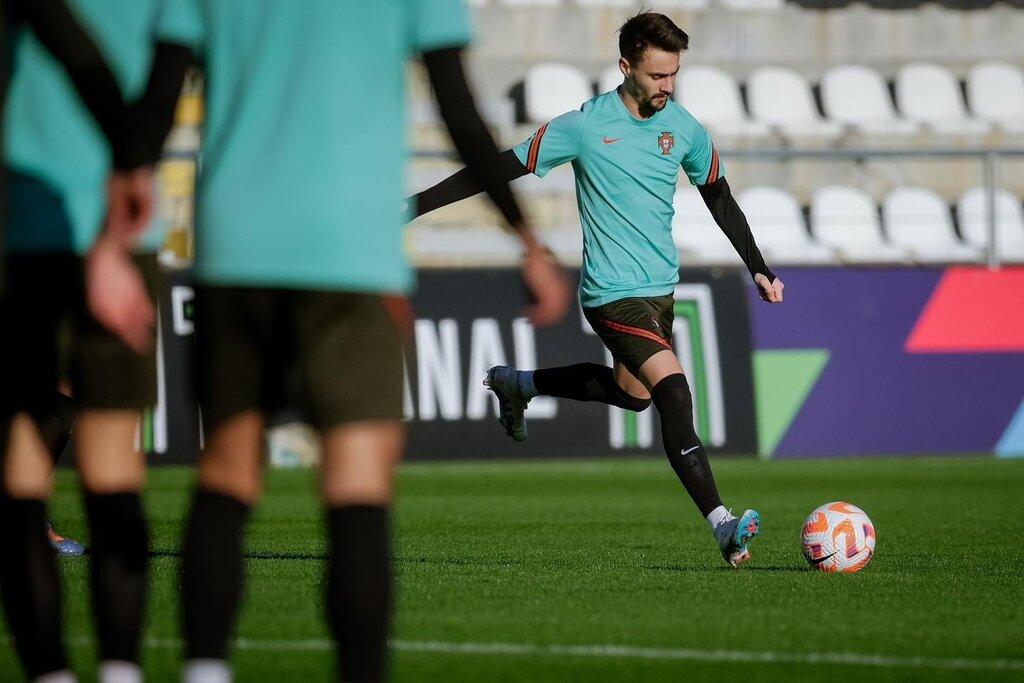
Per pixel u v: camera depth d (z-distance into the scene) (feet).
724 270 151.23
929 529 93.81
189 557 34.32
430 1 34.12
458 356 144.56
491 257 176.14
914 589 63.77
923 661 46.96
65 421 63.57
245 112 33.65
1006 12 215.10
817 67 209.67
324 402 33.73
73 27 32.71
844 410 152.56
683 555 77.51
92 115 33.01
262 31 33.78
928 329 154.92
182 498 114.21
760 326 150.92
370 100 33.91
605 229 72.13
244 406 34.32
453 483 129.08
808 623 54.08
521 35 203.62
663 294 72.43
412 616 55.01
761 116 200.44
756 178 191.31
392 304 34.50
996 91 207.72
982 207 189.78
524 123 195.31
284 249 33.01
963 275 156.56
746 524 65.98
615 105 72.02
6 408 39.19
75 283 39.32
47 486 39.93
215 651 34.19
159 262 40.75
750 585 64.49
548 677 43.96
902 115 203.72
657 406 69.77
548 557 76.07
